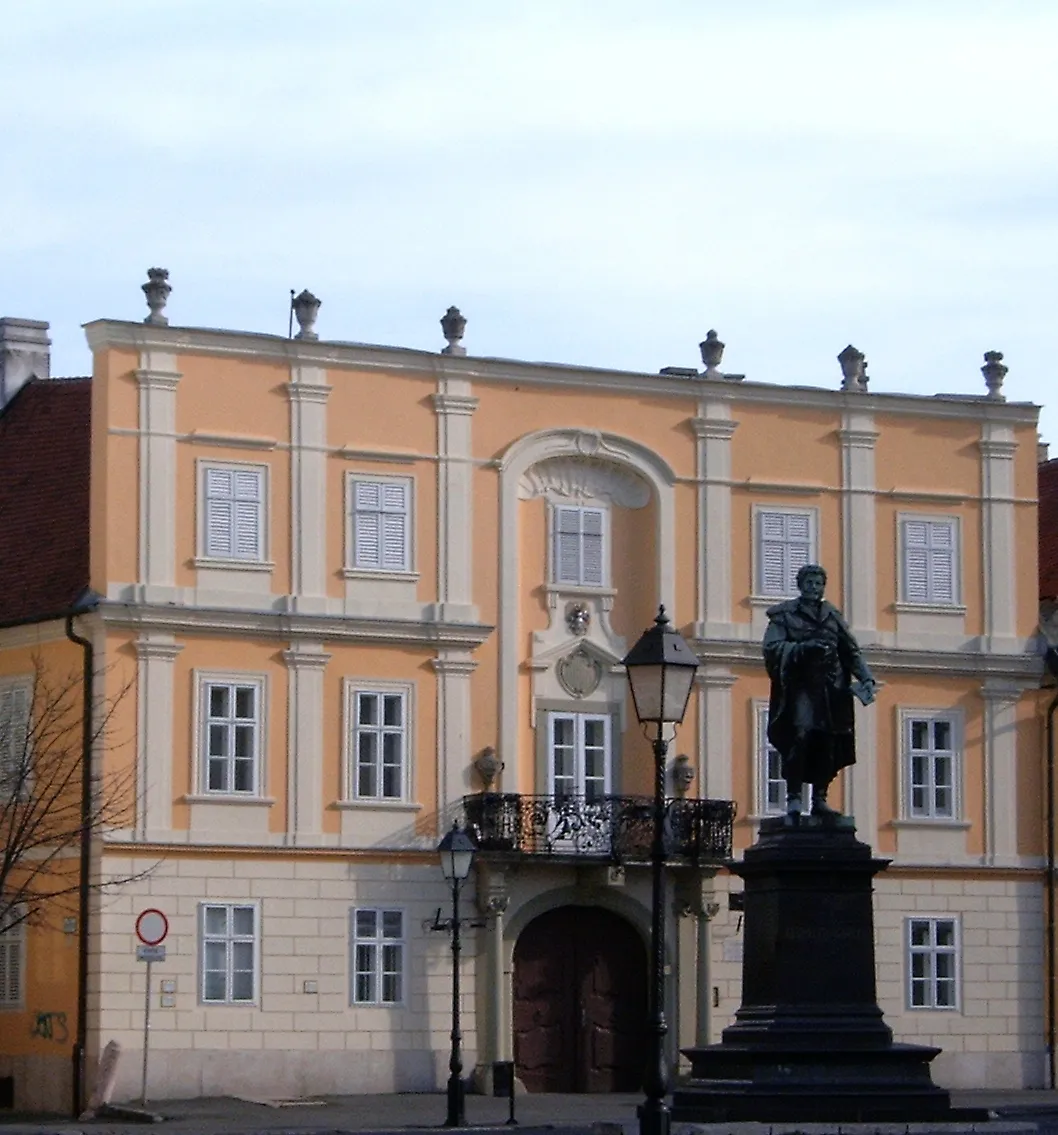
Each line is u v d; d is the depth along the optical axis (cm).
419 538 5566
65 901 5247
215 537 5369
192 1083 5219
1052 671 6075
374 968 5419
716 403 5869
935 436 6062
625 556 5800
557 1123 4622
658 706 3369
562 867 5559
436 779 5528
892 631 5972
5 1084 5369
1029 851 6041
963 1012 5928
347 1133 4331
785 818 3847
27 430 5875
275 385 5453
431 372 5603
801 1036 3722
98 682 5244
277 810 5372
